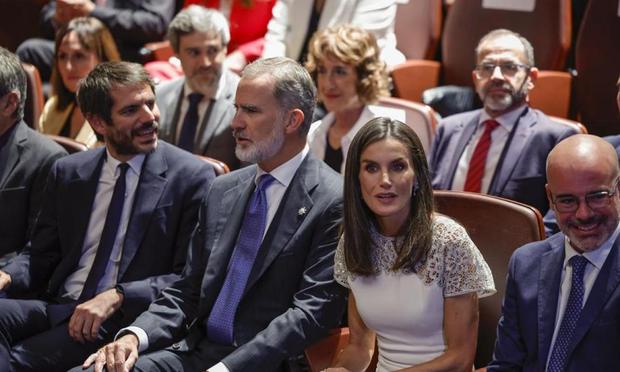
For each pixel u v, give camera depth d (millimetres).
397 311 2289
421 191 2273
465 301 2248
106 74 2816
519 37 3334
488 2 4281
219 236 2627
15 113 3109
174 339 2611
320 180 2559
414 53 4660
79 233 2887
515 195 3199
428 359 2293
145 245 2816
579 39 3992
